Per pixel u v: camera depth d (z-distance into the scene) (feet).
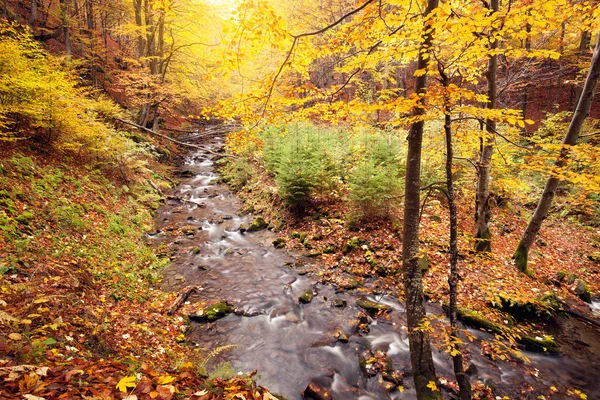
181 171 57.41
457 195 38.93
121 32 56.44
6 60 23.80
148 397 7.03
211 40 78.18
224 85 71.36
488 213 27.89
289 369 16.98
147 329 17.15
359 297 23.88
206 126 98.84
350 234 30.89
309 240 31.86
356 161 38.58
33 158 27.43
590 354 19.30
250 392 8.86
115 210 31.58
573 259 31.50
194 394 7.85
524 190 40.55
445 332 13.62
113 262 22.44
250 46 13.58
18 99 25.86
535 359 18.51
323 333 19.98
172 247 30.83
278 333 19.76
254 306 22.40
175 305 21.17
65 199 25.50
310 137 39.88
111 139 37.93
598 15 15.93
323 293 24.53
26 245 17.03
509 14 10.00
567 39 43.70
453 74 14.37
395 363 17.66
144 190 41.42
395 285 24.93
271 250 31.53
